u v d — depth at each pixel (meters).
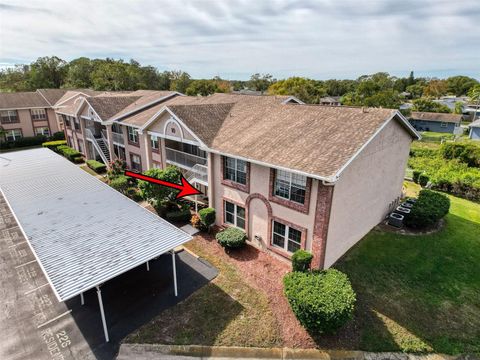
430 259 16.61
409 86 149.50
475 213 23.09
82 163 37.97
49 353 11.33
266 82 134.62
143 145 28.97
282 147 15.84
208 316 13.05
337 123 16.22
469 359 11.12
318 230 14.14
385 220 20.84
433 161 37.28
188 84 104.81
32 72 86.19
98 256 12.64
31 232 14.68
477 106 89.06
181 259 17.14
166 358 11.22
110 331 12.29
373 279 14.97
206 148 18.77
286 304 13.67
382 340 11.77
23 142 47.09
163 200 21.78
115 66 90.62
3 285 15.19
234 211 19.19
